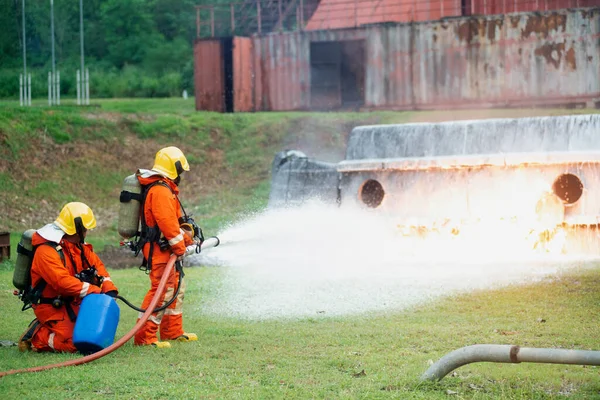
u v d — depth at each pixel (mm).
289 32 34531
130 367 8055
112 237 23812
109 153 30359
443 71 31641
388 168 17188
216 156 30969
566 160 15383
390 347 8953
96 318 8609
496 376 7582
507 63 30641
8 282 14750
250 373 7867
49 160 29000
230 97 36031
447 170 16625
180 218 9562
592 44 29453
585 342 8898
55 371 7875
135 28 75062
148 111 35312
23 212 25750
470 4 33781
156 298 8828
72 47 70750
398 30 32312
